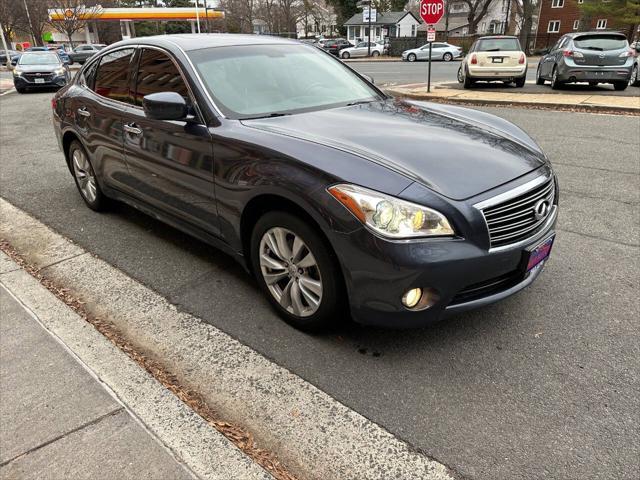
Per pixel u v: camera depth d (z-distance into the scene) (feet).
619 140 24.06
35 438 7.20
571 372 8.32
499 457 6.76
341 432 7.27
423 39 143.23
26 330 9.84
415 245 7.56
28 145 27.22
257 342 9.36
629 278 11.25
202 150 10.19
